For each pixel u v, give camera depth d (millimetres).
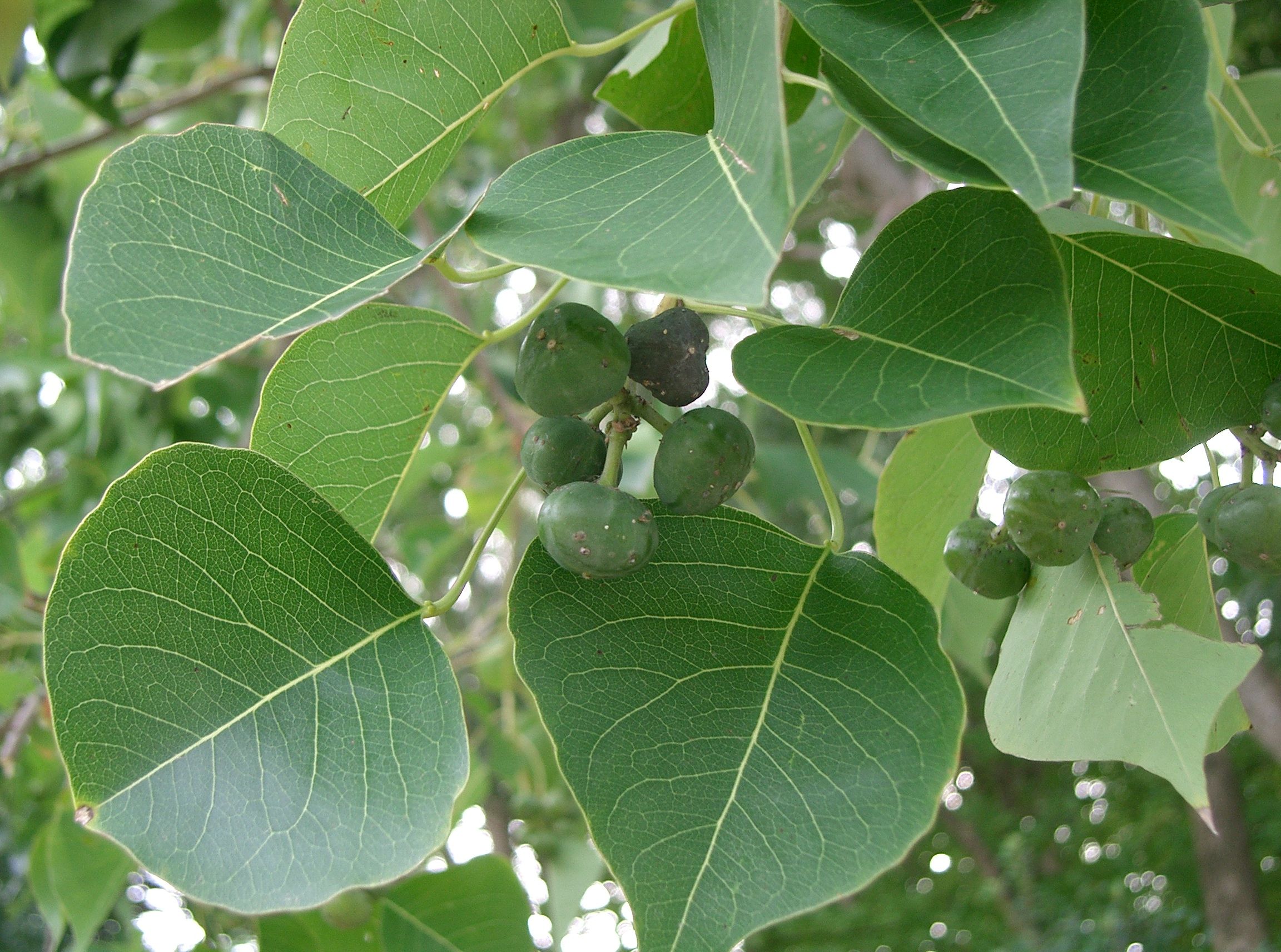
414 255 160
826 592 178
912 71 153
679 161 159
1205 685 185
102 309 141
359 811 163
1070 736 193
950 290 161
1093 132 160
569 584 177
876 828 159
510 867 344
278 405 211
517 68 190
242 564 173
